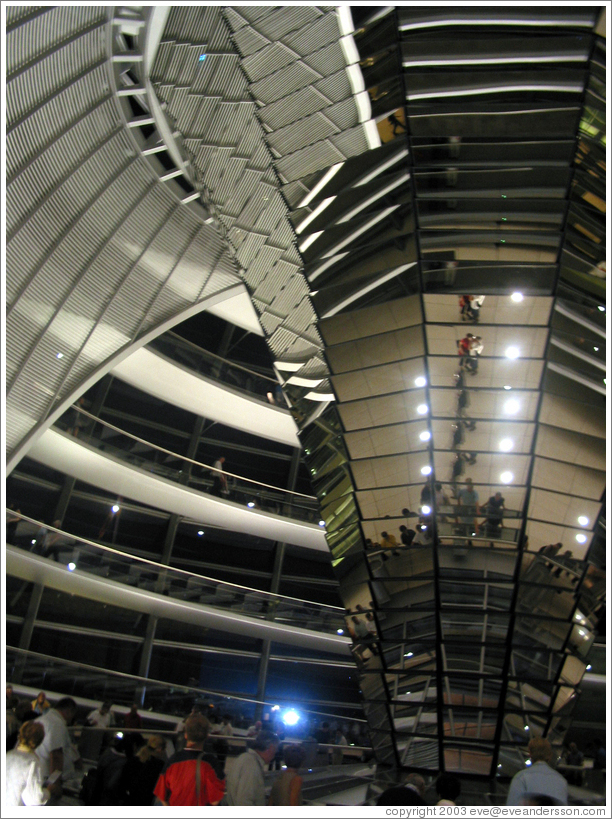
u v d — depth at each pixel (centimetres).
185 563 3269
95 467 2452
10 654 1430
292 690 3284
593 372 1058
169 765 654
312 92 1096
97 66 1488
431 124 1031
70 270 1786
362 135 1079
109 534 3027
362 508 1193
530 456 1098
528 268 1040
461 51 999
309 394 1290
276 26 1064
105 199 1762
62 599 2730
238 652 3216
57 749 788
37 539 2120
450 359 1092
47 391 1862
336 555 1238
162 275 2000
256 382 3036
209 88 1416
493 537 1120
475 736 1137
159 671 3002
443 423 1121
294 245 1284
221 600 2627
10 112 1415
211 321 3541
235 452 3541
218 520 2856
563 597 1111
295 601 2777
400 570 1176
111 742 969
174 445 3338
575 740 2334
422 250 1065
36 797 685
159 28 1352
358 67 1045
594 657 2269
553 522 1101
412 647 1173
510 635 1123
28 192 1578
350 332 1145
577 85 982
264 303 1405
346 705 3098
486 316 1066
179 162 1698
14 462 1848
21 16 1257
